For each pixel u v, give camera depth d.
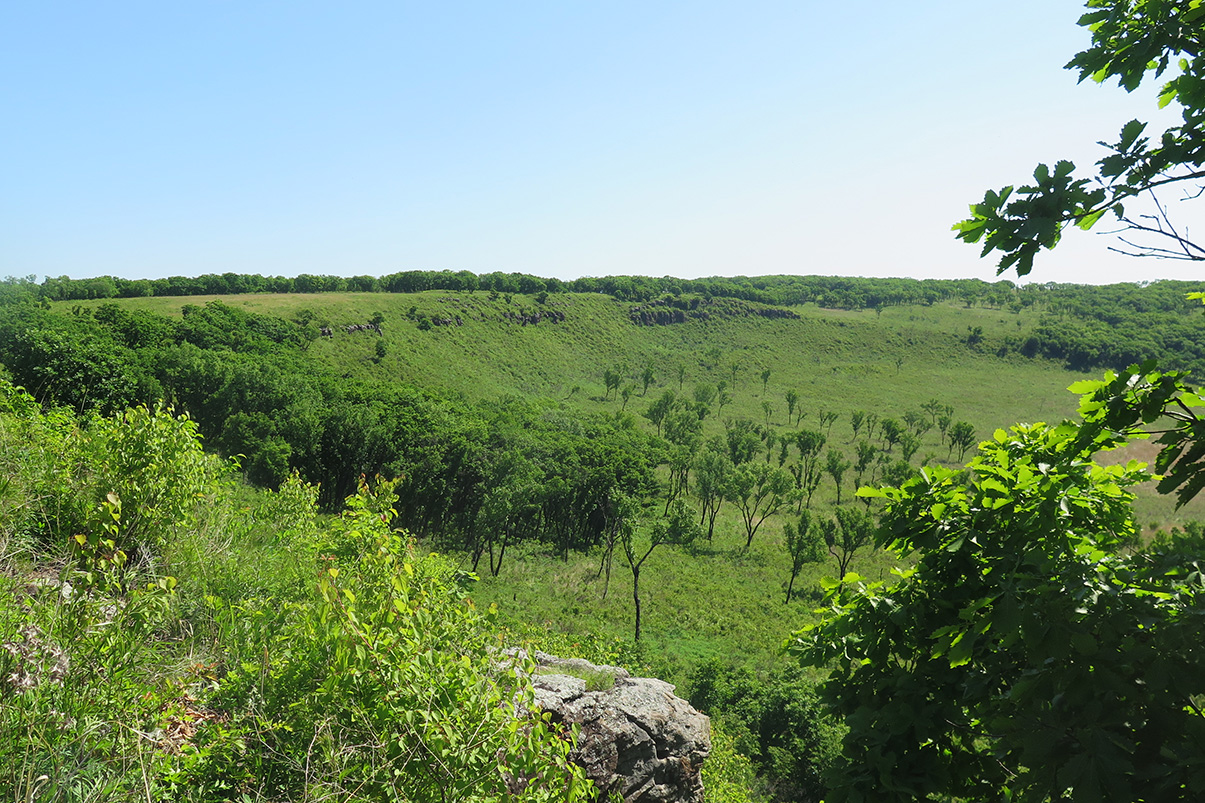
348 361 141.62
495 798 4.37
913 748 3.97
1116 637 3.26
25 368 42.16
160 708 4.46
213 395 73.06
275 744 4.36
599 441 92.38
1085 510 4.05
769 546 72.50
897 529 4.55
